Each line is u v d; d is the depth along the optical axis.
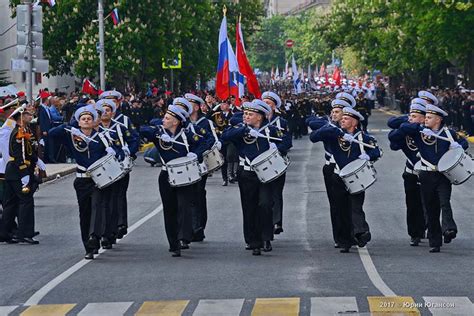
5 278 17.72
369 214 25.59
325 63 183.00
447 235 19.47
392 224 23.78
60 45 62.81
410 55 85.00
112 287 16.56
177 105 19.89
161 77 75.62
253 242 19.48
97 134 19.64
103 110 20.97
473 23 66.50
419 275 17.06
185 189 19.50
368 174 19.28
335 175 19.58
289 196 29.88
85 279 17.34
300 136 65.94
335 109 19.83
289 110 64.56
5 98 29.56
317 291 15.77
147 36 63.31
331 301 14.94
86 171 19.44
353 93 79.62
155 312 14.54
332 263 18.44
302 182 34.34
